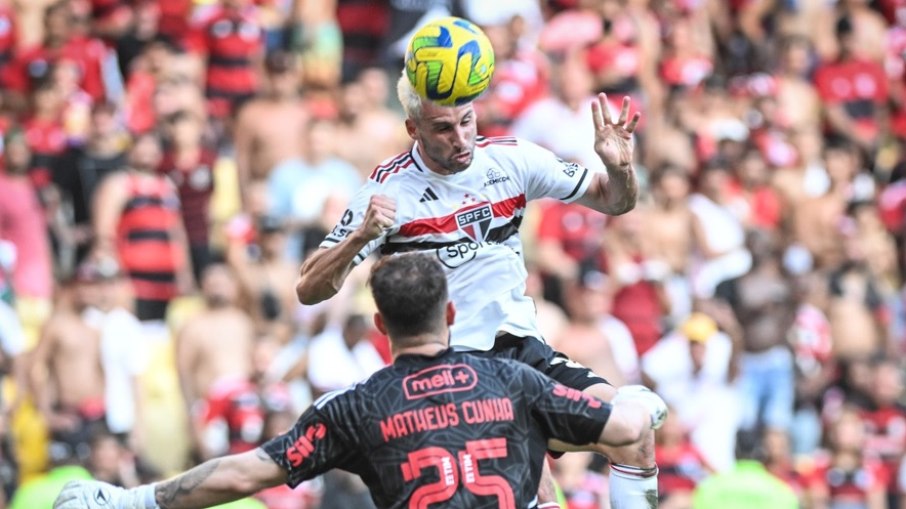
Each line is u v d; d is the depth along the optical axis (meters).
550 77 54.81
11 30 51.44
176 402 44.00
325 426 18.80
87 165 48.22
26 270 46.19
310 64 53.72
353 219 20.78
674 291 48.81
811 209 54.25
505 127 51.69
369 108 51.12
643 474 21.22
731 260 50.72
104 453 40.59
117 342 43.66
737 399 46.06
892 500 46.94
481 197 21.06
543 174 21.36
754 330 47.84
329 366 42.78
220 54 53.69
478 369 19.03
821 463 45.97
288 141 49.59
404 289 18.97
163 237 47.09
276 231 46.59
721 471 41.09
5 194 46.34
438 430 18.66
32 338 45.31
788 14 62.91
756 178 53.75
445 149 20.30
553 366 21.55
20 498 32.47
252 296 45.59
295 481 18.78
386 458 18.64
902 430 47.62
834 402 48.41
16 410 42.34
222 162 50.91
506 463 18.69
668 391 45.47
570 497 39.91
